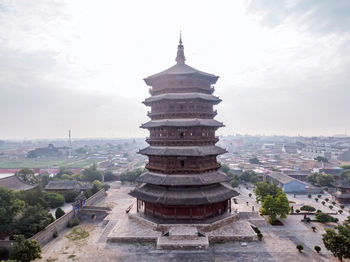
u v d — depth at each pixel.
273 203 63.53
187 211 55.03
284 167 178.75
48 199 81.25
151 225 54.50
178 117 57.72
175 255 44.97
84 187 102.44
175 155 54.41
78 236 57.34
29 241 43.34
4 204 54.34
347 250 40.38
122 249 47.62
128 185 126.38
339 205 88.06
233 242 50.31
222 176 58.78
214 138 60.34
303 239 52.84
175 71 60.47
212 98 60.31
